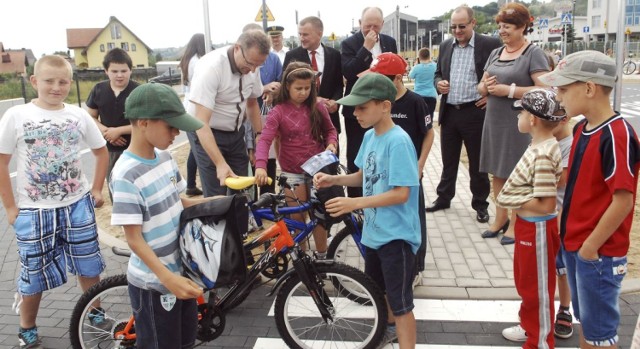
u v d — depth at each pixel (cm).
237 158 466
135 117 242
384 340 355
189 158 727
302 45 584
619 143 255
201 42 723
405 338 316
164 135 247
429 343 362
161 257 257
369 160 316
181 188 275
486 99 542
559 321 362
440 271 471
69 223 352
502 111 506
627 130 257
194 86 419
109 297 347
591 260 268
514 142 506
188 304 282
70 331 335
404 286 312
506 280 450
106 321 339
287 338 344
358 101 297
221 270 255
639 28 6731
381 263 317
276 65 671
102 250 546
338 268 333
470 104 579
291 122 445
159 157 262
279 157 462
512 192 317
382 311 331
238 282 322
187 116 250
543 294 314
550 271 315
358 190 537
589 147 268
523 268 318
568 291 356
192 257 256
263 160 423
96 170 379
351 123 542
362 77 304
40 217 342
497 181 535
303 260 333
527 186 312
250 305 418
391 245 309
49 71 334
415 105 419
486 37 569
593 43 4462
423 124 419
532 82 493
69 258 359
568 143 362
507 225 551
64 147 345
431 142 429
